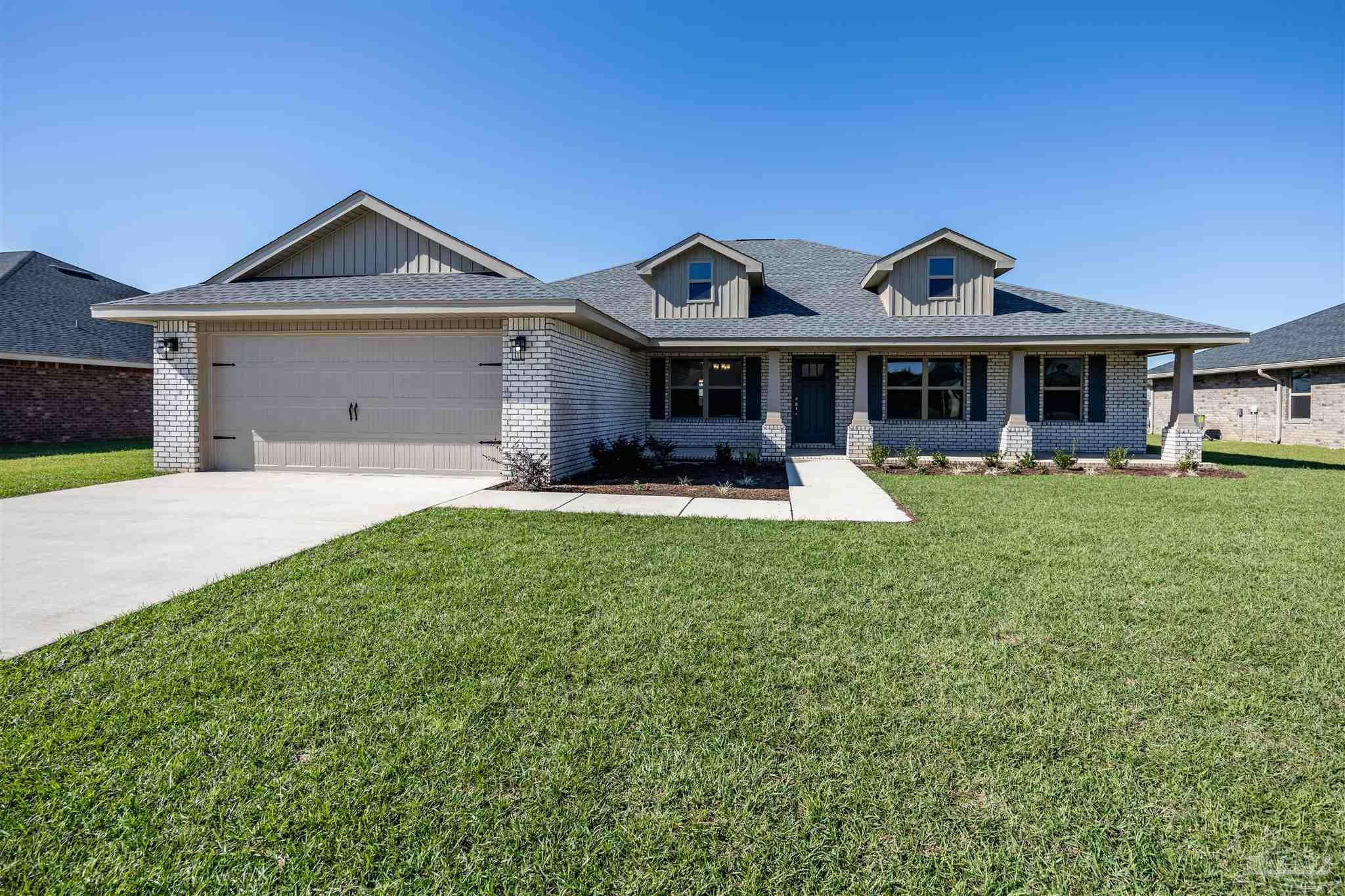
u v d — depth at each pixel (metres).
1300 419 18.97
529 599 4.09
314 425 10.55
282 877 1.75
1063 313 14.01
